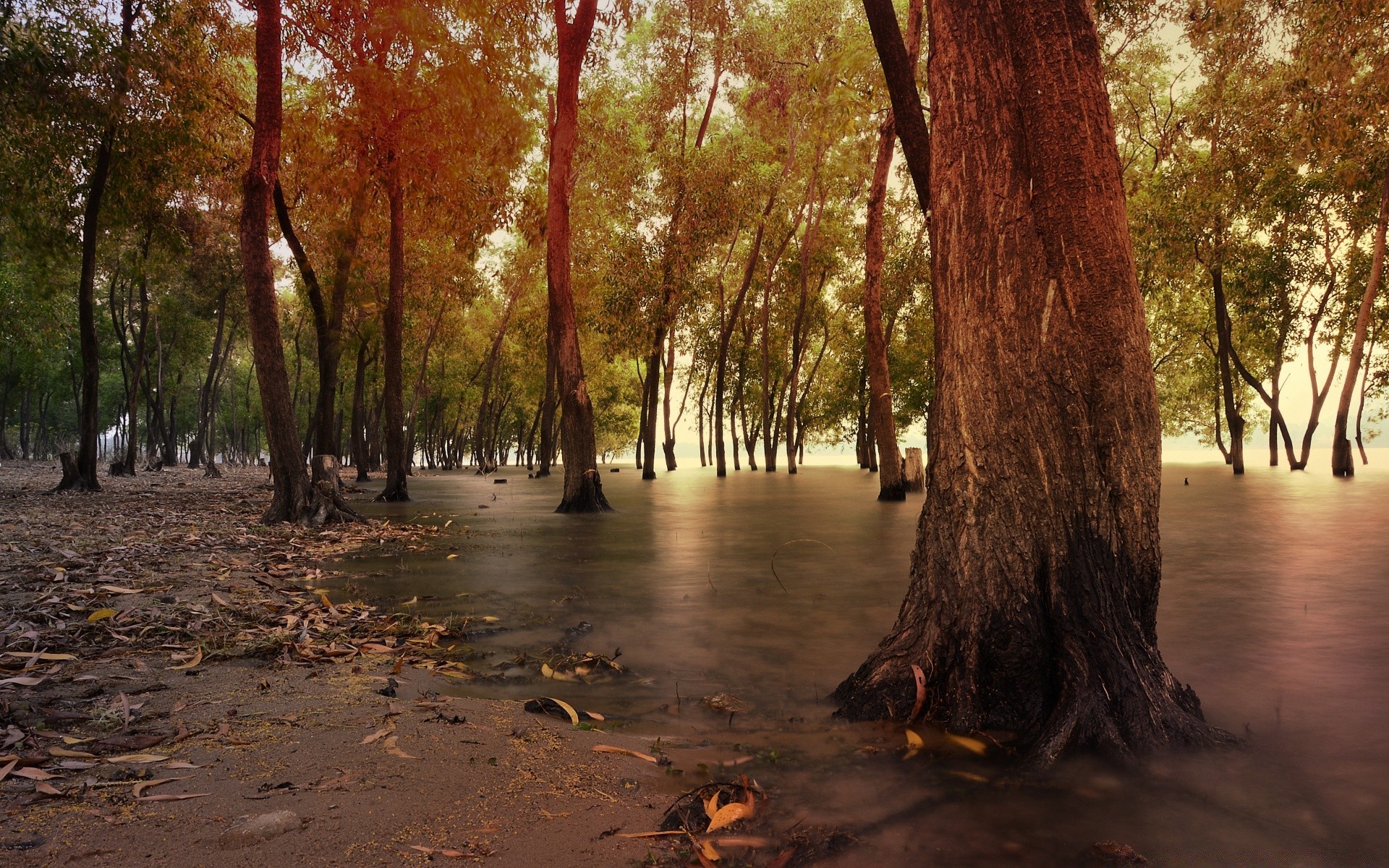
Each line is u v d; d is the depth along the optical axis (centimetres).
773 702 385
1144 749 303
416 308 3603
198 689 383
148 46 1723
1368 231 2817
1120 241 362
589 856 218
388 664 455
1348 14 1559
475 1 1627
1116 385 354
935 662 361
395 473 2059
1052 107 363
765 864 219
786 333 4288
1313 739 317
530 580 770
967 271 375
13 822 227
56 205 1872
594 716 358
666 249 2777
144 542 961
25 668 405
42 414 6950
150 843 216
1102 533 349
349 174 2016
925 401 4031
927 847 229
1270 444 3500
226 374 6309
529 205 2183
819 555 945
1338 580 701
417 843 221
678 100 2892
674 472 4444
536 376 5259
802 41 2700
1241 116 2358
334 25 1727
